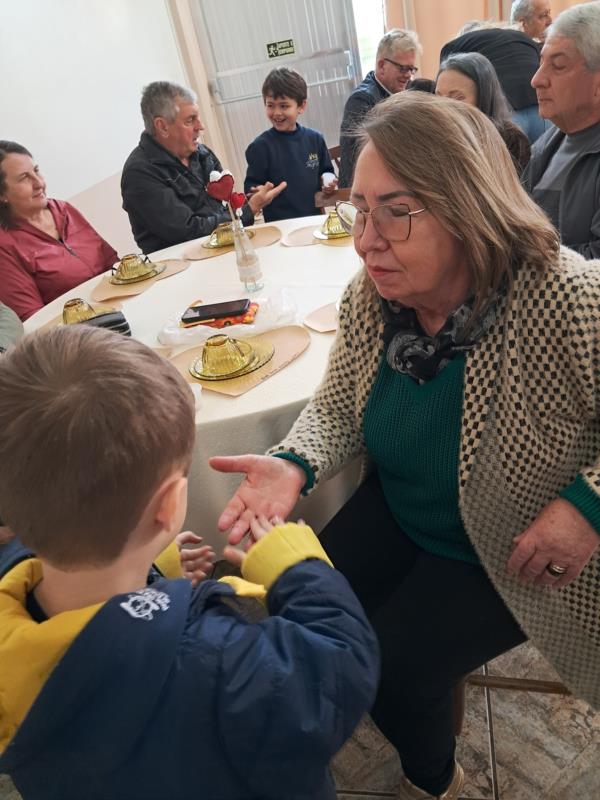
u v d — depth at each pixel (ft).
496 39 8.01
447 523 3.28
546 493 3.08
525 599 3.11
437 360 2.93
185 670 1.77
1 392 1.71
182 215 8.34
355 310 3.40
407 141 2.57
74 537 1.77
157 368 1.89
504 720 4.29
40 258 7.29
